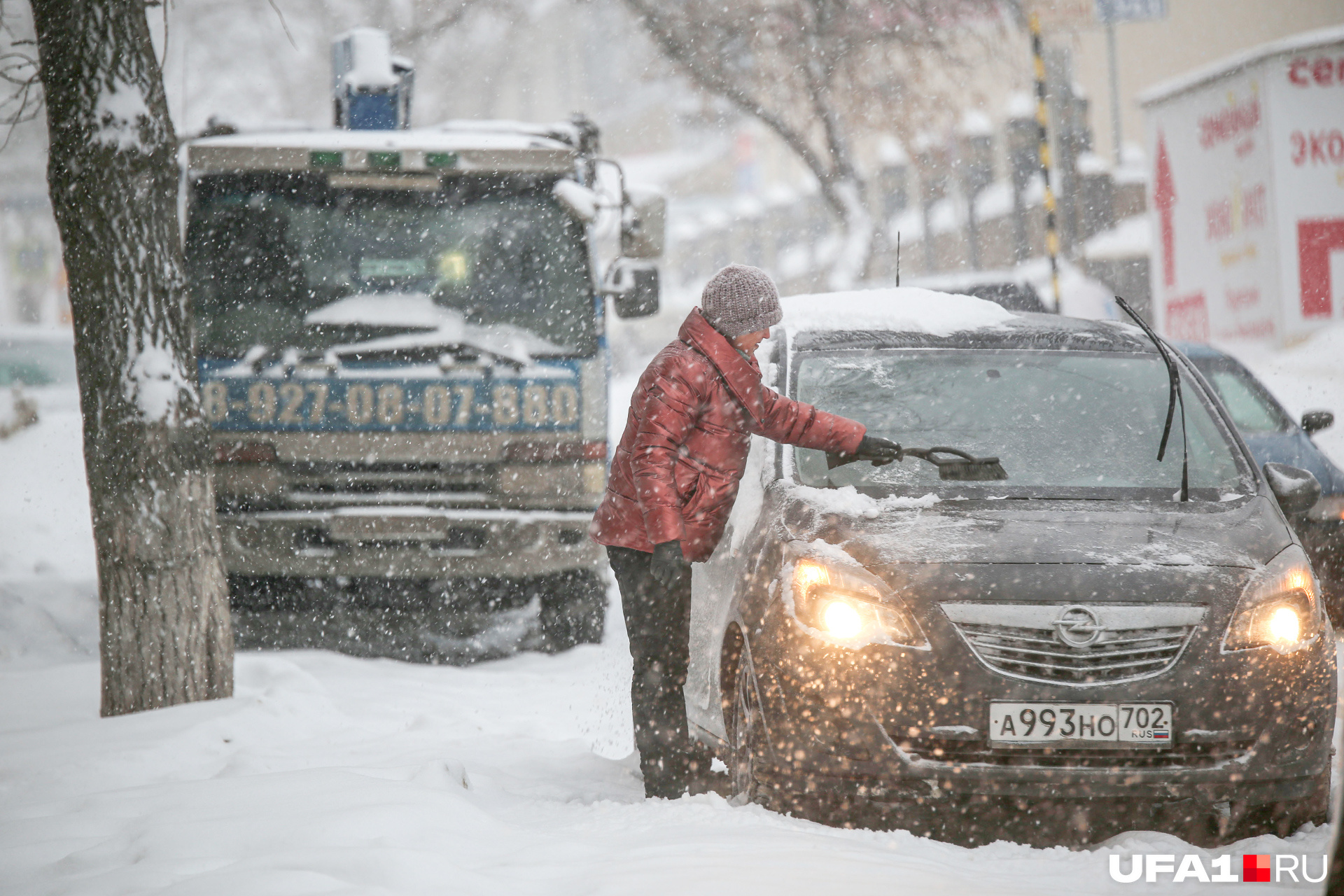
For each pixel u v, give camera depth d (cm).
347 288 3666
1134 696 1655
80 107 2656
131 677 2688
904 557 1748
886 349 2222
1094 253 11781
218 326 3619
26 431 7681
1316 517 3212
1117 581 1706
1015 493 1952
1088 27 10512
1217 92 8444
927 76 11381
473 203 3731
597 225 3825
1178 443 2070
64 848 1634
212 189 3672
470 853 1524
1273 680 1683
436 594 3788
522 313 3706
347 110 4131
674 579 1838
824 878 1390
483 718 2772
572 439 3675
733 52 11312
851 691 1683
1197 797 1659
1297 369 7388
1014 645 1684
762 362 2230
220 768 2208
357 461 3600
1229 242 8394
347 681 3169
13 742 2409
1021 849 1622
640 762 2027
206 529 2758
